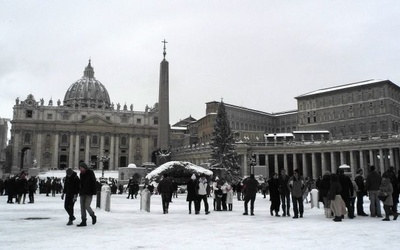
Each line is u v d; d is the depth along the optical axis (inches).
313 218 650.2
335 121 4153.5
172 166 1998.0
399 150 2893.7
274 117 5344.5
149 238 418.9
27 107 5433.1
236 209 898.7
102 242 390.9
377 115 3831.2
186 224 557.6
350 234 448.5
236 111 4766.2
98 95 6860.2
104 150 5629.9
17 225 530.3
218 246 370.3
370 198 659.4
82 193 526.9
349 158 3230.8
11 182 1021.2
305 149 3223.4
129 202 1181.1
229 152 2753.4
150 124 5944.9
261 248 360.2
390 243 385.4
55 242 389.7
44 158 5393.7
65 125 5511.8
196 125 5290.4
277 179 705.6
